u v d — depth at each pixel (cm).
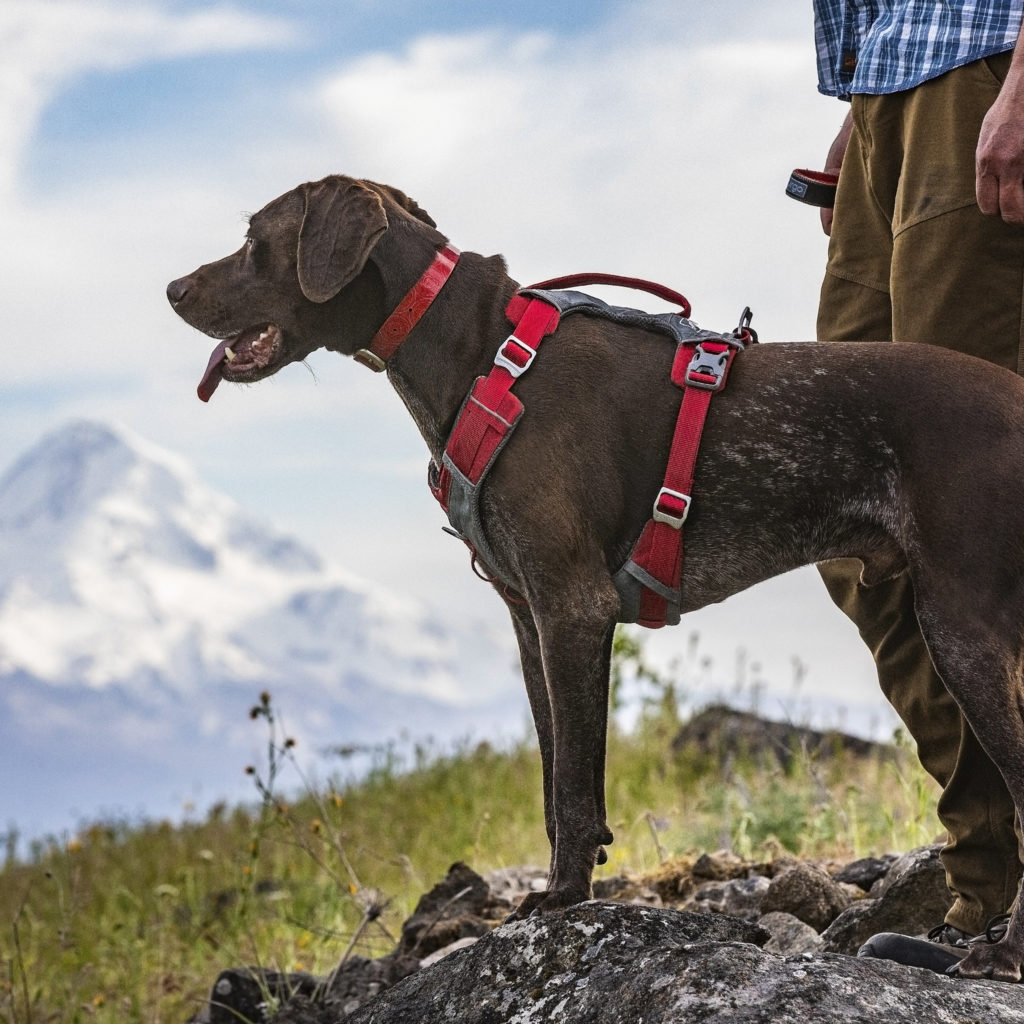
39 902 1012
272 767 632
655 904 545
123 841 1203
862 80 410
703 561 372
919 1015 292
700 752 1107
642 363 378
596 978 327
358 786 1208
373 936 669
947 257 386
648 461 370
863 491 357
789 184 470
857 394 357
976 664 327
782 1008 291
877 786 866
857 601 426
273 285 409
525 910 368
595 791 369
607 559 373
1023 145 359
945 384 349
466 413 374
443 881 585
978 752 392
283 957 718
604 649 366
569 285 401
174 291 416
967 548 331
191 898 865
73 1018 677
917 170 392
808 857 668
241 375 413
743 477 363
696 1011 295
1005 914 354
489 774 1166
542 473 365
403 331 397
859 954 352
